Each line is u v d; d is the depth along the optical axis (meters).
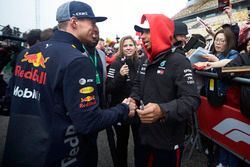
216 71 2.33
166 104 1.50
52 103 1.26
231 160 2.44
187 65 1.60
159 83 1.67
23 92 1.36
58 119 1.27
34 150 1.27
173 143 1.71
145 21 1.73
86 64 1.26
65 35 1.37
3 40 3.81
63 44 1.33
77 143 1.35
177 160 1.75
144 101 1.77
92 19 1.42
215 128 2.46
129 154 3.45
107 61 3.88
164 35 1.63
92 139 1.49
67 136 1.29
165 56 1.67
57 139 1.26
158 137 1.71
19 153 1.31
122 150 2.85
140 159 1.96
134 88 2.05
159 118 1.50
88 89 1.24
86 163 1.45
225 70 1.95
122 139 2.83
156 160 1.78
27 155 1.29
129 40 2.80
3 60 3.41
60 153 1.28
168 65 1.64
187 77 1.57
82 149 1.40
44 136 1.25
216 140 2.48
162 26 1.62
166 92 1.65
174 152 1.73
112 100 2.80
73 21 1.38
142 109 1.53
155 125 1.71
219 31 3.00
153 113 1.46
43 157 1.25
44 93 1.27
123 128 2.79
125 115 1.47
